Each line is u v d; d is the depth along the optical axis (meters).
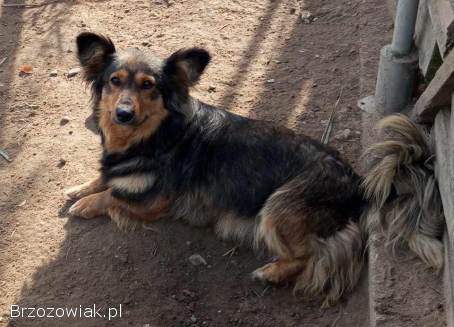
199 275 2.17
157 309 2.10
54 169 2.39
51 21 2.87
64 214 2.29
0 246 2.22
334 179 2.12
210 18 2.87
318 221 2.10
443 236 2.04
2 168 2.39
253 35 2.80
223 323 2.08
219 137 2.20
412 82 2.35
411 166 2.10
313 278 2.11
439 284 1.98
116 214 2.26
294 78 2.63
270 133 2.18
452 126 2.04
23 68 2.68
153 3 2.95
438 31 2.13
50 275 2.16
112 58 2.20
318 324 2.06
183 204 2.25
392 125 2.16
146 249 2.21
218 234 2.25
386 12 2.70
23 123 2.52
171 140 2.21
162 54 2.72
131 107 2.12
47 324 2.07
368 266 2.08
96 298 2.11
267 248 2.20
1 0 2.96
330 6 2.89
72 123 2.52
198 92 2.58
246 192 2.17
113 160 2.24
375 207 2.10
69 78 2.66
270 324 2.08
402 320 1.94
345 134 2.42
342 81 2.59
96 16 2.89
